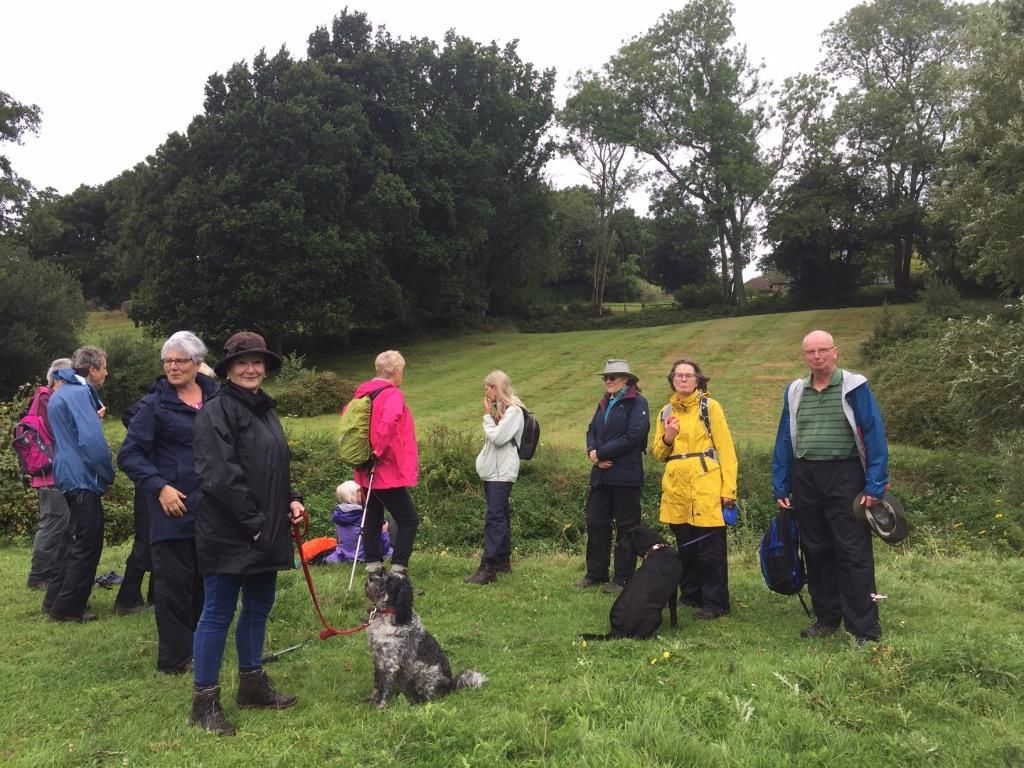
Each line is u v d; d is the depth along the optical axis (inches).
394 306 1293.1
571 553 407.8
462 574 279.4
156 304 1146.7
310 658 184.4
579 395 885.2
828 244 1674.5
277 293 1101.7
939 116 1375.5
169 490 167.0
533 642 194.9
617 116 1637.6
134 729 142.5
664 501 233.1
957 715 138.5
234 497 135.1
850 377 192.7
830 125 1533.0
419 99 1413.6
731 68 1603.1
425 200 1305.4
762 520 438.3
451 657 183.8
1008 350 400.5
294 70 1201.4
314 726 142.3
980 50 511.2
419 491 464.1
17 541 356.2
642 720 128.8
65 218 2130.9
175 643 175.0
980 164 482.0
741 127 1555.1
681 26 1600.6
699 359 1063.6
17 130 1191.6
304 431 582.6
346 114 1202.6
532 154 1635.1
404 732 130.3
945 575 273.6
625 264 2593.5
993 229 448.1
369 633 154.6
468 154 1376.7
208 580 142.1
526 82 1617.9
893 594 240.4
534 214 1589.6
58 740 139.2
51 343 943.7
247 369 144.0
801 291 1761.8
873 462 186.9
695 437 226.2
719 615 224.5
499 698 149.2
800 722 129.0
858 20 1534.2
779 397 796.0
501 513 273.3
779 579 208.1
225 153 1149.7
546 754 120.8
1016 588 252.5
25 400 447.8
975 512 434.9
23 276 940.6
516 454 276.7
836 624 203.9
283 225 1091.3
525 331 1732.3
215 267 1131.3
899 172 1547.7
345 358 1325.0
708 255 2768.2
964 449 514.6
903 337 930.7
